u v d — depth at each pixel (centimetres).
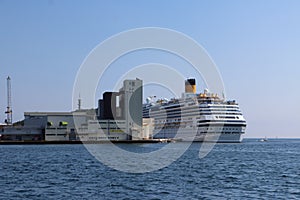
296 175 7800
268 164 10512
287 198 5253
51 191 5800
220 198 5234
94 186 6303
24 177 7488
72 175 7819
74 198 5241
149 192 5725
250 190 5894
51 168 9319
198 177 7488
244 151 17400
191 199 5169
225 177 7488
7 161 11569
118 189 5997
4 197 5325
